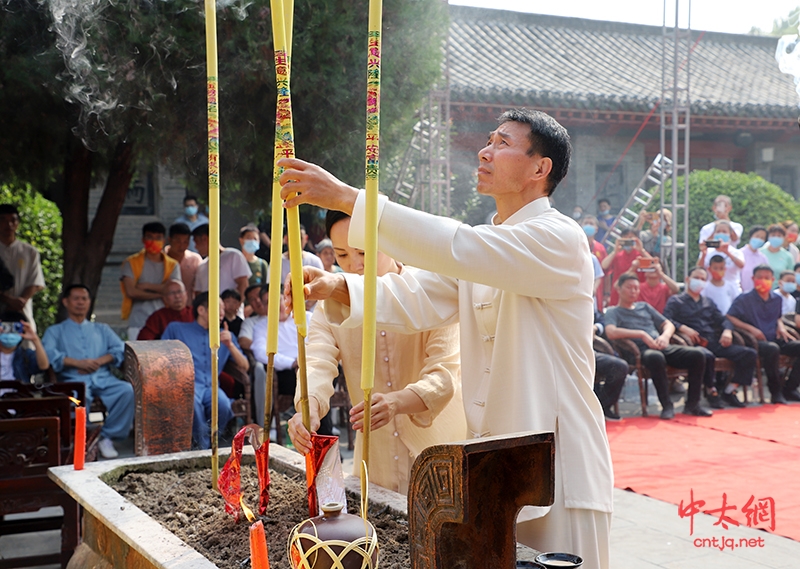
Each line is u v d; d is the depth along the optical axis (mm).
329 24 4488
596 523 1708
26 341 4961
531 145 1751
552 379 1697
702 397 6766
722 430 5613
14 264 5492
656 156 11047
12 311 5344
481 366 1838
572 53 12289
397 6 4785
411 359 2158
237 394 5062
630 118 10664
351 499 1995
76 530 2863
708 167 11508
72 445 3221
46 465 2842
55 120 4875
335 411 5910
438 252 1547
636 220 9477
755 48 13711
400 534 1748
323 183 1510
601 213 9656
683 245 8711
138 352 2555
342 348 2184
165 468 2346
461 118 9852
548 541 1671
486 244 1581
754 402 6770
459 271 1577
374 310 1457
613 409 6348
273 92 4566
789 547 3406
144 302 5832
